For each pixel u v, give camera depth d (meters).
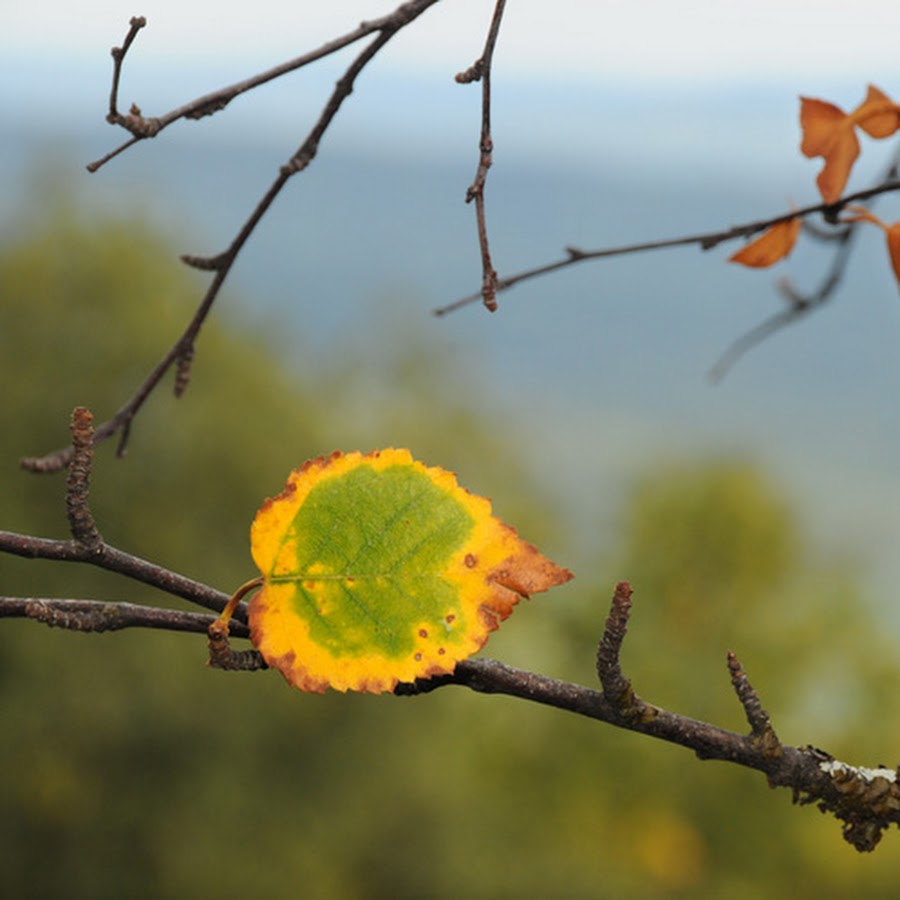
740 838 15.29
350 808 17.59
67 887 16.47
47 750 16.27
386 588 0.70
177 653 16.70
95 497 17.58
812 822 14.96
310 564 0.70
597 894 15.42
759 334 1.59
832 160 1.22
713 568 14.89
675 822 15.54
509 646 13.01
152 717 16.56
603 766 15.73
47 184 18.69
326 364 21.28
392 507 0.71
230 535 18.23
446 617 0.69
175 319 18.44
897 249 1.22
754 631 14.62
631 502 15.41
